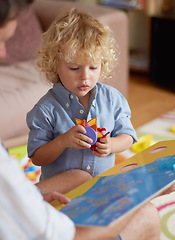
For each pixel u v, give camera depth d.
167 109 2.46
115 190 0.79
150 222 0.92
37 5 2.44
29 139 1.10
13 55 2.14
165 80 2.81
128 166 0.96
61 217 0.65
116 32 2.24
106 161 1.13
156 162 0.93
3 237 0.60
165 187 0.78
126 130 1.15
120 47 2.30
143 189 0.77
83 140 0.99
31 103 1.84
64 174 1.08
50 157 1.06
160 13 2.84
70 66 1.00
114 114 1.16
